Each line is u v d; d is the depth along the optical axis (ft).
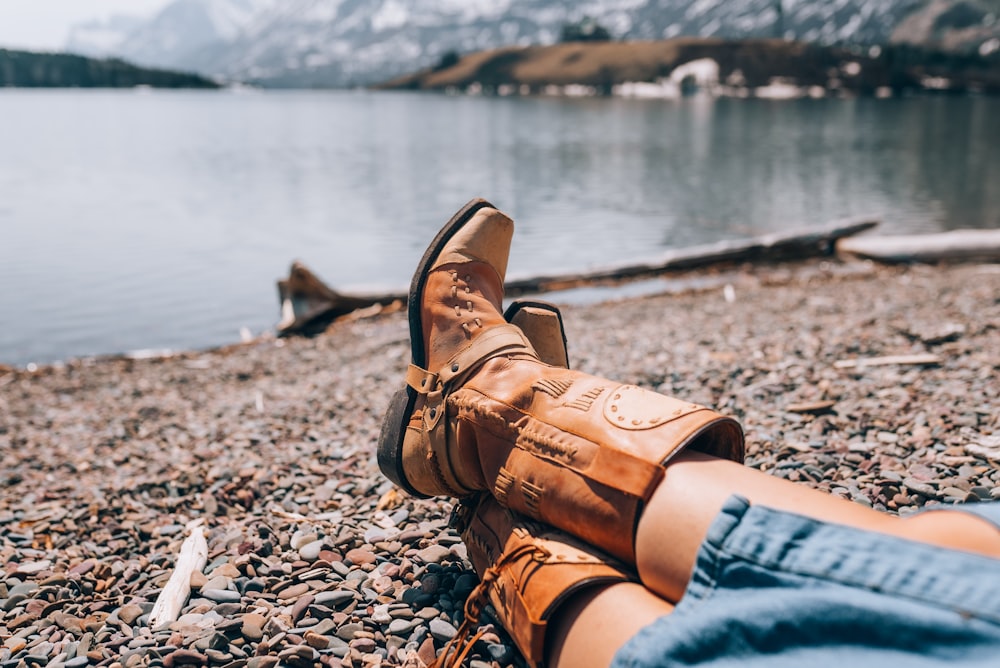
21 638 7.09
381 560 8.25
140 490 11.78
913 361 14.98
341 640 6.70
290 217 73.05
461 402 6.64
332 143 185.68
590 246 54.80
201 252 55.06
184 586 7.75
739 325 24.27
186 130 241.35
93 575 8.61
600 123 269.03
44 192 90.99
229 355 29.27
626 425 5.47
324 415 16.78
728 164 119.96
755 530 4.31
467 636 6.62
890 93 540.11
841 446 10.37
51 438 18.30
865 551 3.92
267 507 10.45
